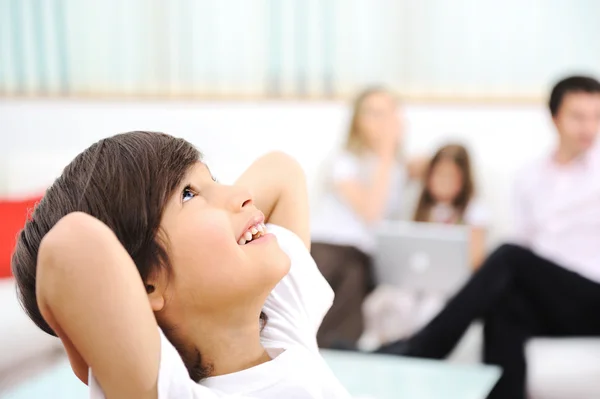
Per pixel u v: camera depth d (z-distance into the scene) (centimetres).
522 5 431
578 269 331
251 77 467
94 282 76
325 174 392
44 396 221
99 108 474
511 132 409
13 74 489
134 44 478
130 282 78
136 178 84
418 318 335
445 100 430
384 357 271
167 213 85
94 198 83
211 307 87
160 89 475
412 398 226
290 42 459
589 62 427
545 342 296
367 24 452
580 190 340
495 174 384
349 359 267
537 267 300
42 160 373
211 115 457
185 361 90
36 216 86
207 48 471
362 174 380
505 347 292
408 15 446
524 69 434
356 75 455
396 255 344
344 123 437
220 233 85
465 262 334
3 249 326
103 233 78
